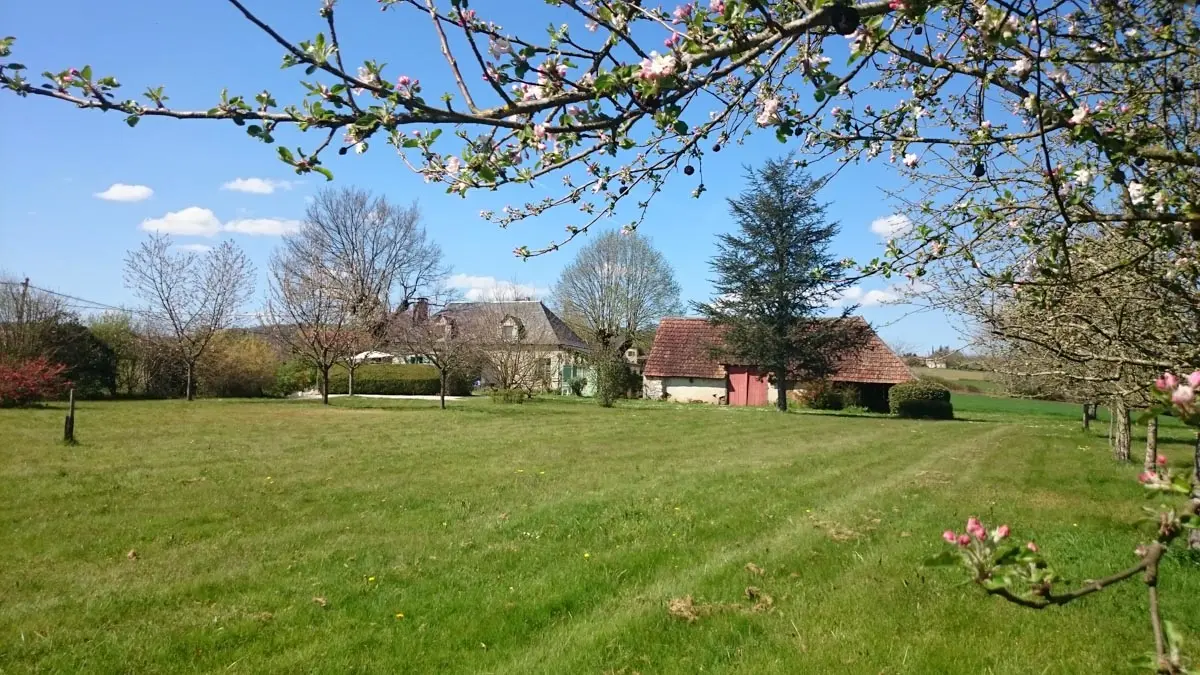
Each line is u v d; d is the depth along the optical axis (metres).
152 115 1.94
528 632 4.73
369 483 9.98
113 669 4.09
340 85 1.89
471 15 2.12
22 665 4.10
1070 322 4.36
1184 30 2.90
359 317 29.83
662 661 4.24
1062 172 3.09
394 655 4.35
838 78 2.14
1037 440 18.69
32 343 26.86
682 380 37.69
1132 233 2.91
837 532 7.18
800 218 29.33
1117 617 4.91
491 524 7.56
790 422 22.62
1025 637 4.53
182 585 5.48
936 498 9.37
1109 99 3.30
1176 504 1.79
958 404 41.16
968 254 3.66
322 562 6.16
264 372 33.91
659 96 2.02
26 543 6.57
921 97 3.58
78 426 16.81
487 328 37.38
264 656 4.31
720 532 7.23
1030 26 2.43
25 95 1.90
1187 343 4.00
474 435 16.69
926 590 5.37
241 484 9.70
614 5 2.21
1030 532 7.36
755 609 5.05
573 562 6.16
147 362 31.48
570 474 11.05
